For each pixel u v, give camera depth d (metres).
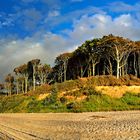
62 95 65.88
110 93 62.50
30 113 60.91
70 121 35.25
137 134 19.39
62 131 23.56
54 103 64.38
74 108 56.66
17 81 127.56
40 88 79.88
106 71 94.62
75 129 25.00
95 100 58.91
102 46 78.00
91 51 83.50
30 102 73.19
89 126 27.39
